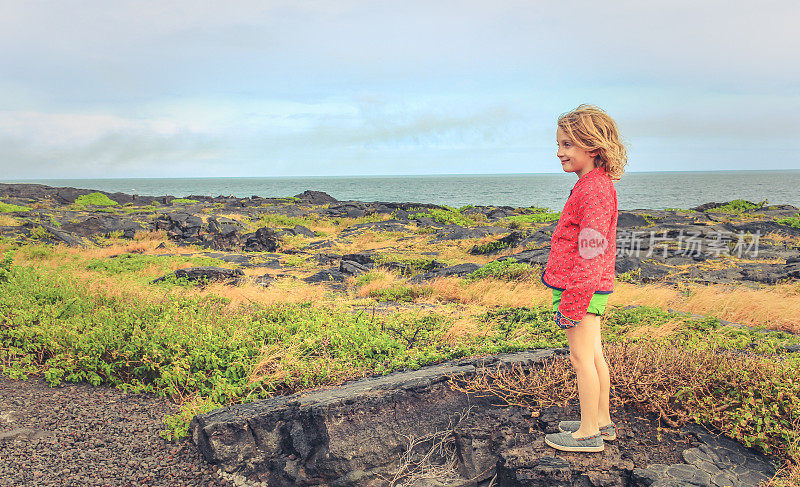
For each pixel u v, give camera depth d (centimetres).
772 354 521
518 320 747
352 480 380
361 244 2656
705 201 8212
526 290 1128
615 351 434
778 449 338
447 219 3553
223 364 563
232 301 880
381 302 1123
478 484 366
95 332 623
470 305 1023
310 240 2912
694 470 317
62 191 5659
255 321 718
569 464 326
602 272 298
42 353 620
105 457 417
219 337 621
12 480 379
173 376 543
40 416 484
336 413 399
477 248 2195
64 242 2397
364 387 437
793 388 361
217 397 503
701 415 367
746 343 580
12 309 728
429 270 1778
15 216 3216
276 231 2944
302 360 562
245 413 419
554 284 311
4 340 658
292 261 2027
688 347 479
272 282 1406
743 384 378
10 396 525
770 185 15838
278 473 396
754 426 354
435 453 393
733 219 2961
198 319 695
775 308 855
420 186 19050
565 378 413
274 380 525
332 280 1594
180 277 1341
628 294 1040
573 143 301
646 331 622
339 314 781
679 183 18488
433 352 563
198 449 421
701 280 1422
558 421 376
